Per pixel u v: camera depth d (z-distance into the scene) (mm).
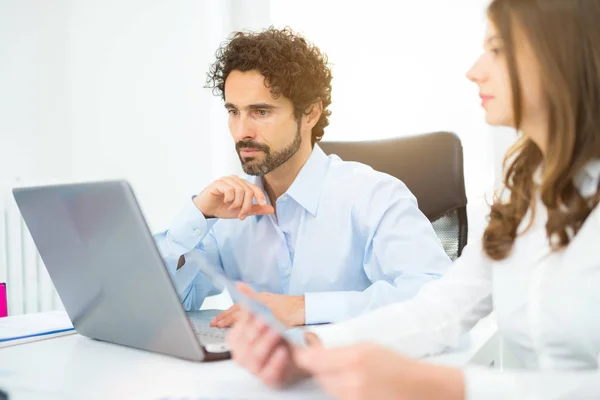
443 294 1012
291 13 2852
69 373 835
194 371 830
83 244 879
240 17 2951
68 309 1041
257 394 724
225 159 3014
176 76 3014
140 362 890
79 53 2924
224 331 1038
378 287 1216
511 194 979
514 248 954
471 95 2486
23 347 1010
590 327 804
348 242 1506
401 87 2619
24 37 2783
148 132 3023
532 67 811
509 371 636
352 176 1542
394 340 919
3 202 2617
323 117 1680
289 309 1166
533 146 953
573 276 819
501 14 827
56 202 880
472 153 2475
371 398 566
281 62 1432
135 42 3008
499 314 973
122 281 865
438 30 2545
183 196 3027
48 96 2852
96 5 2951
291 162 1528
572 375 630
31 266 2668
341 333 912
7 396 721
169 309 836
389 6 2639
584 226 822
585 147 810
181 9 3002
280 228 1574
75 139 2920
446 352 965
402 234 1397
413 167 1722
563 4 785
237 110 1464
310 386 744
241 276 1639
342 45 2732
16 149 2768
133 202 754
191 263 1421
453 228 1671
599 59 780
